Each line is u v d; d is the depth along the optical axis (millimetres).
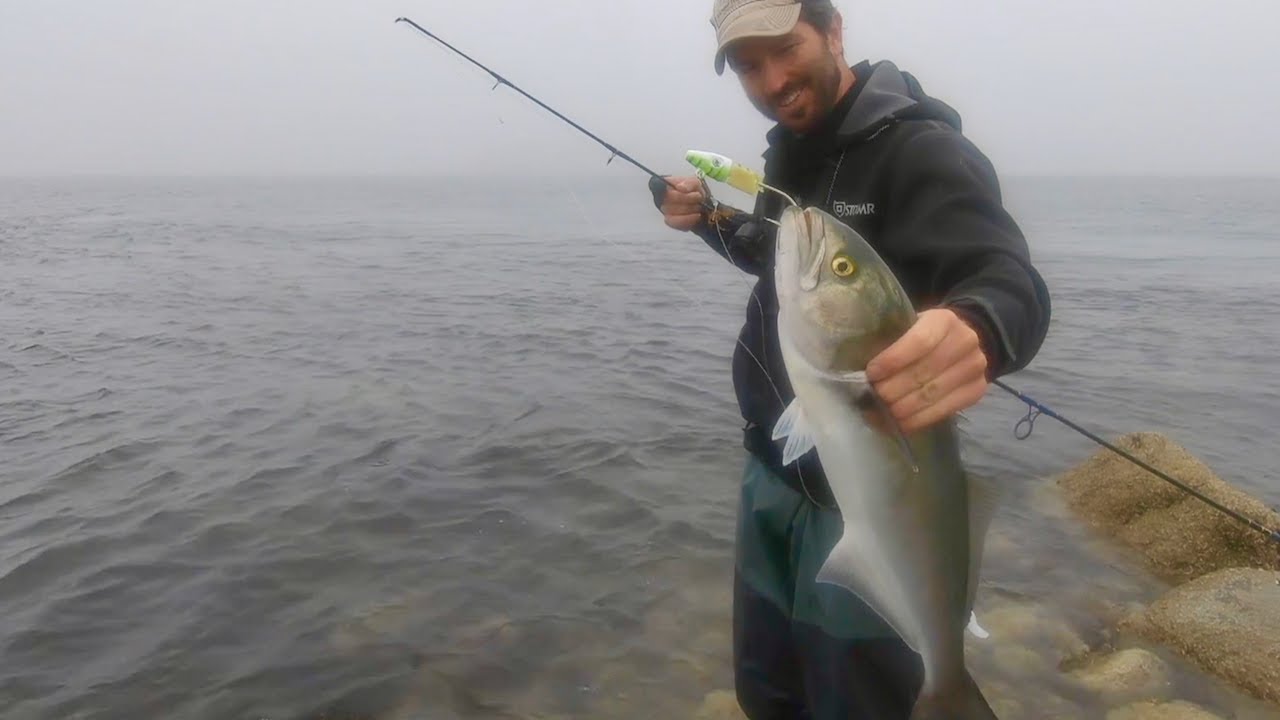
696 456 8125
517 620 5309
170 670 4816
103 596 5543
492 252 27484
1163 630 5043
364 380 10711
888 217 2490
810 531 2889
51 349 12375
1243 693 4559
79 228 36281
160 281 19656
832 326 2010
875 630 2699
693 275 21891
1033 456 8141
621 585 5738
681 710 4465
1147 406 10141
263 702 4566
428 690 4660
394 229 37750
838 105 2672
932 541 2150
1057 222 45188
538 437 8578
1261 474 7996
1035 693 4598
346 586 5703
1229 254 27844
